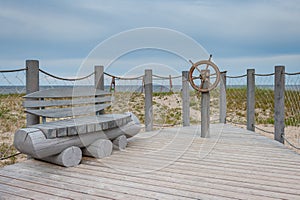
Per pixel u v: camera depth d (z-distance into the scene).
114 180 2.54
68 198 2.13
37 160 3.21
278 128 4.41
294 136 4.99
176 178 2.59
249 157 3.34
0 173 2.73
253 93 5.41
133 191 2.28
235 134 4.93
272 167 2.92
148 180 2.54
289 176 2.62
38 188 2.34
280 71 4.35
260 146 3.95
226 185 2.40
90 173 2.75
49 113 3.50
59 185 2.41
